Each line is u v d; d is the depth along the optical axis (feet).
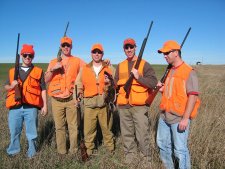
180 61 14.25
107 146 19.42
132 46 16.93
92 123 18.88
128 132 17.67
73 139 19.11
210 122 20.08
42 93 18.48
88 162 18.01
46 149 18.98
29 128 17.94
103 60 18.83
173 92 14.10
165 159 15.28
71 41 18.94
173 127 14.15
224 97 29.84
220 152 16.29
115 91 17.98
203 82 42.91
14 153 18.10
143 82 16.38
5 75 94.38
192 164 16.01
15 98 16.88
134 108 16.94
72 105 18.88
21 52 17.56
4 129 22.29
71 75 18.95
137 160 16.76
